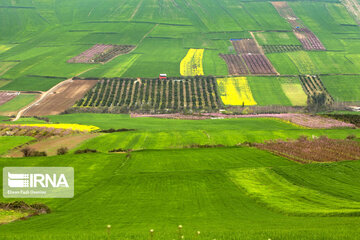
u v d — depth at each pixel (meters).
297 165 59.81
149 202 41.94
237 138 84.81
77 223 33.59
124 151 74.19
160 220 34.22
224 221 33.34
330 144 76.19
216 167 60.62
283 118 114.62
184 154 69.81
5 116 141.50
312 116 116.31
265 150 71.94
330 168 58.06
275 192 45.50
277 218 34.44
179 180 52.06
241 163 62.94
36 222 34.16
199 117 123.62
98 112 145.00
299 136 86.50
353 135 84.81
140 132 92.31
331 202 40.75
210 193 45.56
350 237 25.67
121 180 52.72
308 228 28.94
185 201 42.12
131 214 36.88
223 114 132.12
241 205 40.31
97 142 81.81
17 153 73.44
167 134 89.75
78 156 68.62
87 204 41.66
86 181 52.75
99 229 31.00
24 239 26.81
